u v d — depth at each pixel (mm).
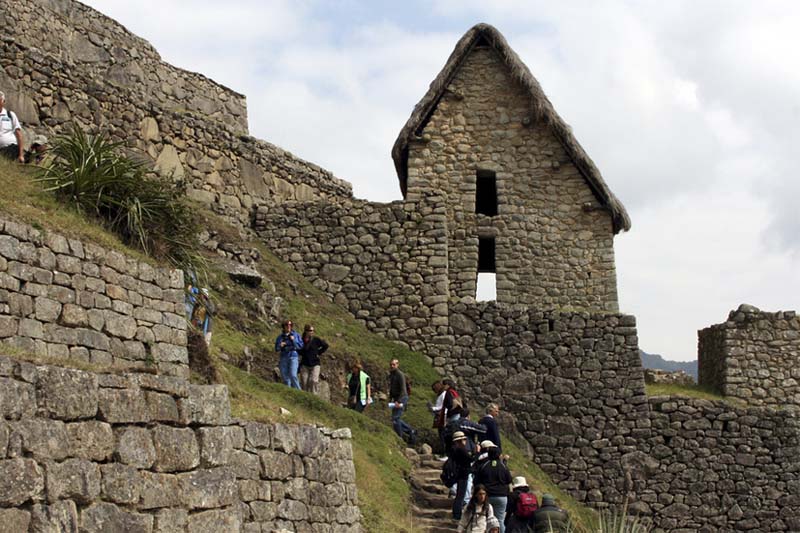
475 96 25141
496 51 25297
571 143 24422
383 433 17188
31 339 10570
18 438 6430
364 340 21797
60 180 13195
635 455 21203
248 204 23828
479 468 13336
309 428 10867
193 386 8117
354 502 11500
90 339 11375
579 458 21219
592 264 24250
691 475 21203
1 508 6219
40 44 24031
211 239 20719
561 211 24516
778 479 21312
